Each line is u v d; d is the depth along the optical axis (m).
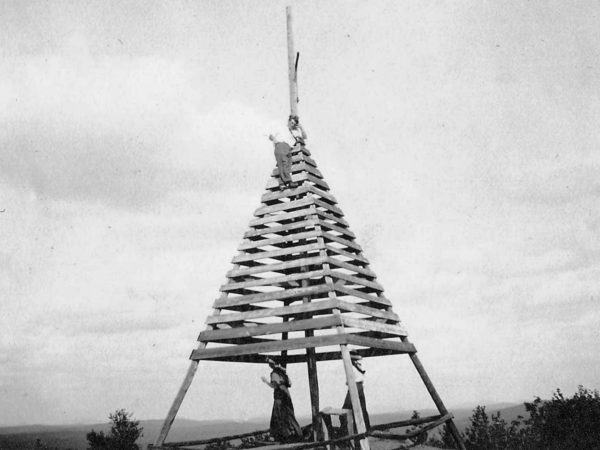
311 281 11.32
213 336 9.85
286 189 11.72
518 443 18.70
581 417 15.99
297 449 8.41
